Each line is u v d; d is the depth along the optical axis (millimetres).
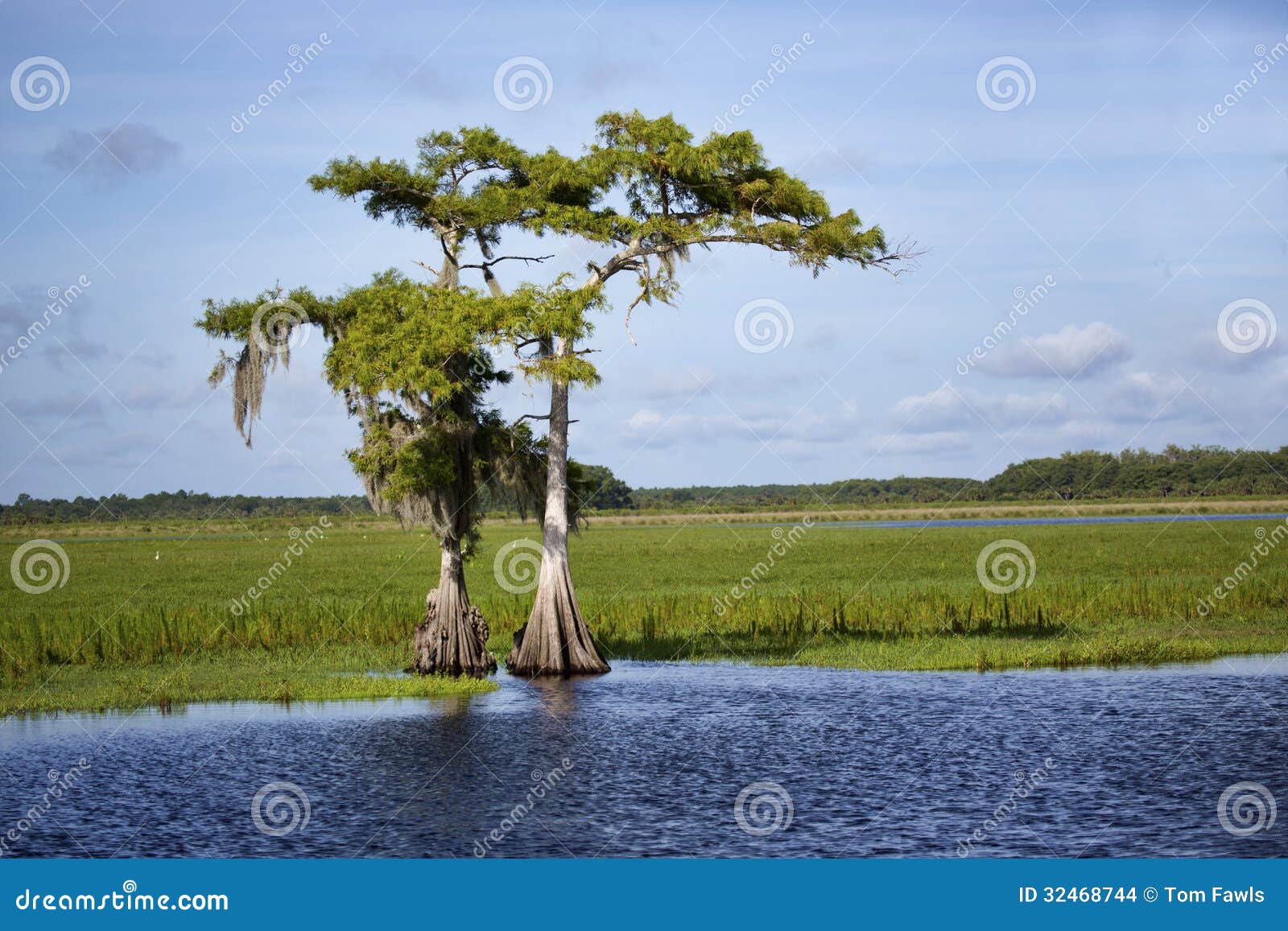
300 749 23031
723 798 19453
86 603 50656
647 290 33656
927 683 30547
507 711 27141
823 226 34281
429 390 31625
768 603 42844
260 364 32438
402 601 48594
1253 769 21000
